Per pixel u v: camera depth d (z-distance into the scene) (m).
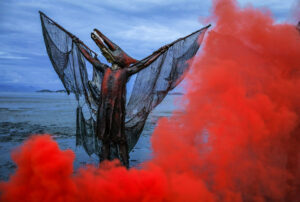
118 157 4.47
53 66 4.87
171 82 4.78
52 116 16.84
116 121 4.31
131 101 4.87
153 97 4.85
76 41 4.65
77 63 4.82
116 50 4.33
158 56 4.58
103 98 4.30
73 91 4.92
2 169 4.90
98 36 4.34
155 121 12.97
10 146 7.03
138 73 4.78
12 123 12.77
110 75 4.28
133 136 4.88
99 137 4.37
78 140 4.95
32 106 30.22
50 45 4.81
